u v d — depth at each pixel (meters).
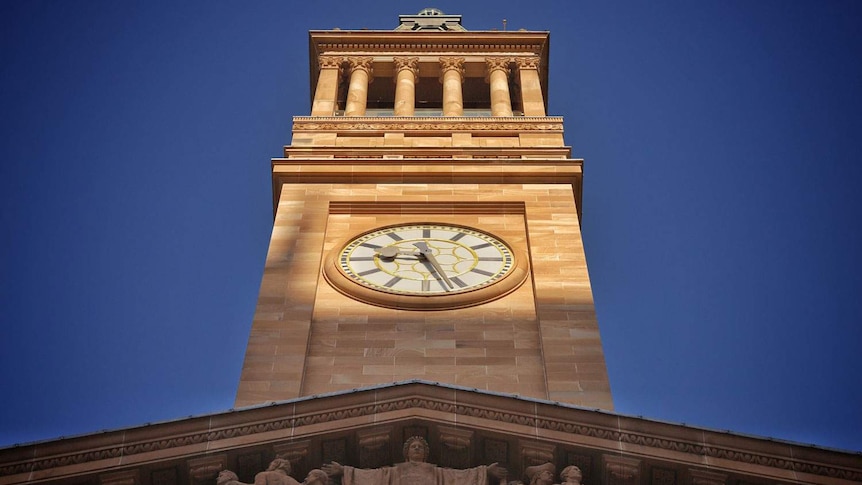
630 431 32.19
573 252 47.44
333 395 32.81
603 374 40.59
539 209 50.44
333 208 50.66
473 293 44.53
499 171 52.44
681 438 32.03
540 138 56.62
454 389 32.97
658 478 31.98
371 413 32.62
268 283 45.25
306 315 43.34
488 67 64.06
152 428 31.84
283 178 52.22
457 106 60.53
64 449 31.28
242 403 39.34
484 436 32.50
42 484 30.92
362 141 56.25
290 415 32.50
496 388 40.53
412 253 47.78
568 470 31.78
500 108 60.28
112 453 31.47
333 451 32.50
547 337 42.22
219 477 31.53
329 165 52.56
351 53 64.62
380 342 42.38
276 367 40.78
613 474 31.83
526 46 65.38
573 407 32.56
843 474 31.53
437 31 65.56
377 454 32.44
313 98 65.75
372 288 44.91
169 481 31.78
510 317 43.78
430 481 31.31
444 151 54.75
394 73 64.31
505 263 47.22
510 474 32.34
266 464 32.22
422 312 43.88
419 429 32.66
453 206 50.81
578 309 43.81
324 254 47.69
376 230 49.44
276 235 48.41
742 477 31.64
